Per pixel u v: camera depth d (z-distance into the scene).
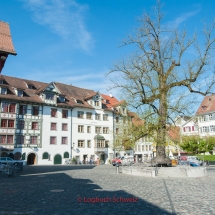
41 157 42.28
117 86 21.36
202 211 6.91
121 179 15.96
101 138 51.06
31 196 9.49
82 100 52.41
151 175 17.62
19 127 40.38
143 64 20.86
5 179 16.30
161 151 20.95
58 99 46.78
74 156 46.84
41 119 43.16
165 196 9.39
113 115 55.34
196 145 41.25
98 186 12.40
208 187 11.97
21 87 44.16
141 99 20.48
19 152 39.78
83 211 6.93
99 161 48.97
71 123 47.44
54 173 21.44
